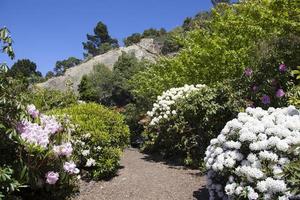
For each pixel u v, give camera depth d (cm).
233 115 730
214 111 740
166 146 890
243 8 1024
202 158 769
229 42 1028
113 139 732
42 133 493
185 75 1151
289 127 488
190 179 687
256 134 489
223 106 743
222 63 1023
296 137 468
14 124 466
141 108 1302
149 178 700
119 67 2370
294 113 536
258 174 446
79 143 673
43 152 493
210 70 1052
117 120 762
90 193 638
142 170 762
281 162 446
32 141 469
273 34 866
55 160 513
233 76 1000
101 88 2319
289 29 838
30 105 533
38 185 494
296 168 343
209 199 556
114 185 669
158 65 1431
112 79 2295
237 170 467
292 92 703
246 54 968
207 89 781
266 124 491
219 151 510
